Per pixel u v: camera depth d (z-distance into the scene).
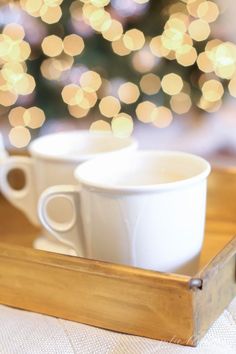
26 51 1.32
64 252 0.50
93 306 0.42
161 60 1.45
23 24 1.32
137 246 0.45
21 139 1.40
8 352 0.41
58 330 0.42
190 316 0.39
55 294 0.43
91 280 0.42
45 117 1.46
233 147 1.71
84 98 1.44
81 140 0.60
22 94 1.42
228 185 0.56
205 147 1.68
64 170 0.53
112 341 0.41
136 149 0.54
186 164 0.49
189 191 0.44
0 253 0.44
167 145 1.64
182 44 1.41
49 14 1.30
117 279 0.41
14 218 0.61
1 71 1.36
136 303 0.40
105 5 1.31
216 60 1.49
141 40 1.38
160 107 1.48
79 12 1.33
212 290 0.41
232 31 1.74
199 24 1.43
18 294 0.45
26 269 0.44
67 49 1.36
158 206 0.44
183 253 0.45
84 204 0.46
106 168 0.50
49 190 0.48
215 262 0.41
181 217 0.44
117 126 1.48
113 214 0.44
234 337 0.41
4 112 1.49
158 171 0.50
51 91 1.44
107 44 1.39
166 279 0.39
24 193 0.59
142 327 0.41
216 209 0.57
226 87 1.56
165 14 1.39
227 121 1.76
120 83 1.44
